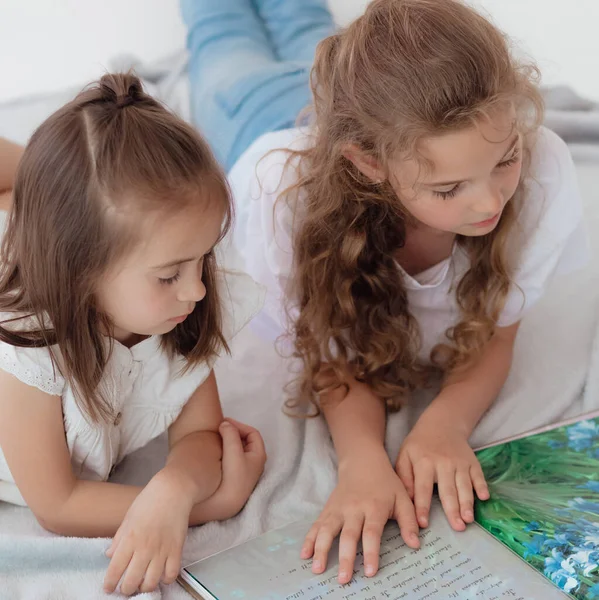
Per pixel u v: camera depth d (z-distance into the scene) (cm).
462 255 111
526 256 111
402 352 113
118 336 94
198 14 166
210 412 103
